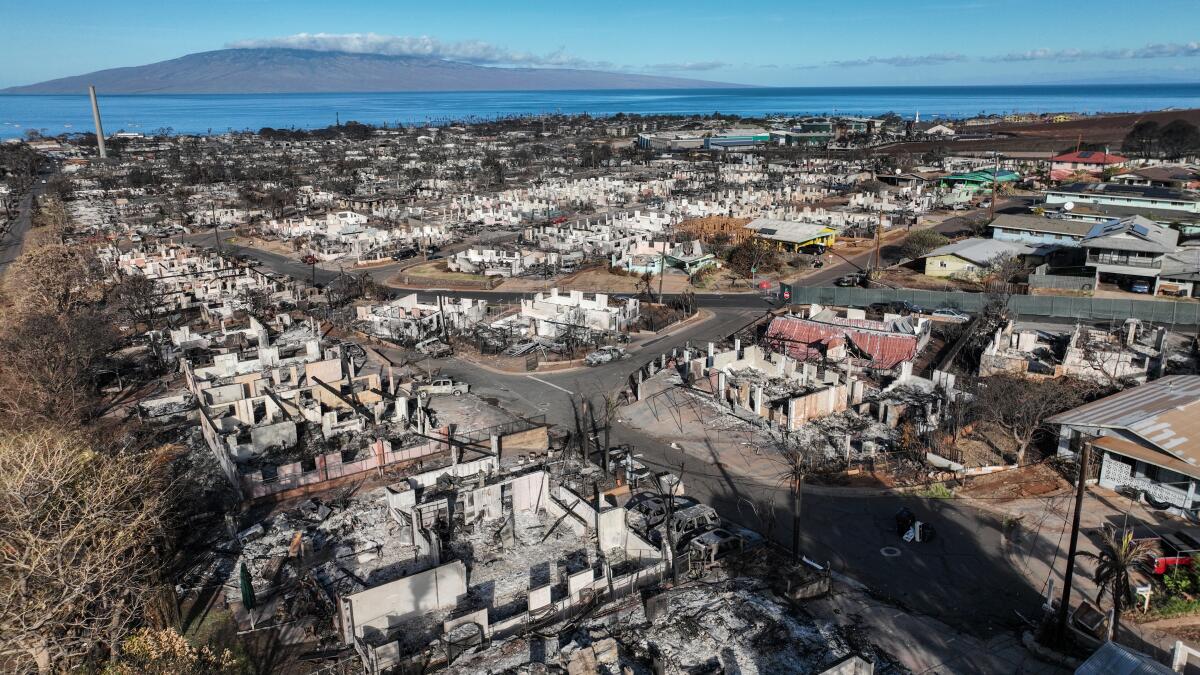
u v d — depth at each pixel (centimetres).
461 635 3531
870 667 2964
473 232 14362
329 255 12562
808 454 5384
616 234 13012
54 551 3262
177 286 10181
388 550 4331
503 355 7712
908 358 7006
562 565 4172
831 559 4159
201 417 5959
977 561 4094
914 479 4988
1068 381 6303
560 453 5544
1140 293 9275
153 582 3784
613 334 8094
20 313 8256
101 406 6538
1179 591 3675
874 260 11712
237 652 3497
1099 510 4500
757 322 8681
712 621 3650
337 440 5722
